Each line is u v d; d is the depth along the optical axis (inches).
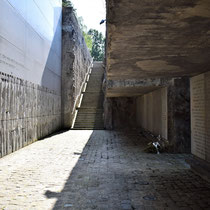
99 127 643.5
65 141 419.5
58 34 619.8
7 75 294.8
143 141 427.2
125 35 112.8
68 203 144.8
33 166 239.3
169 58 153.3
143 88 373.7
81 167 236.5
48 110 510.6
